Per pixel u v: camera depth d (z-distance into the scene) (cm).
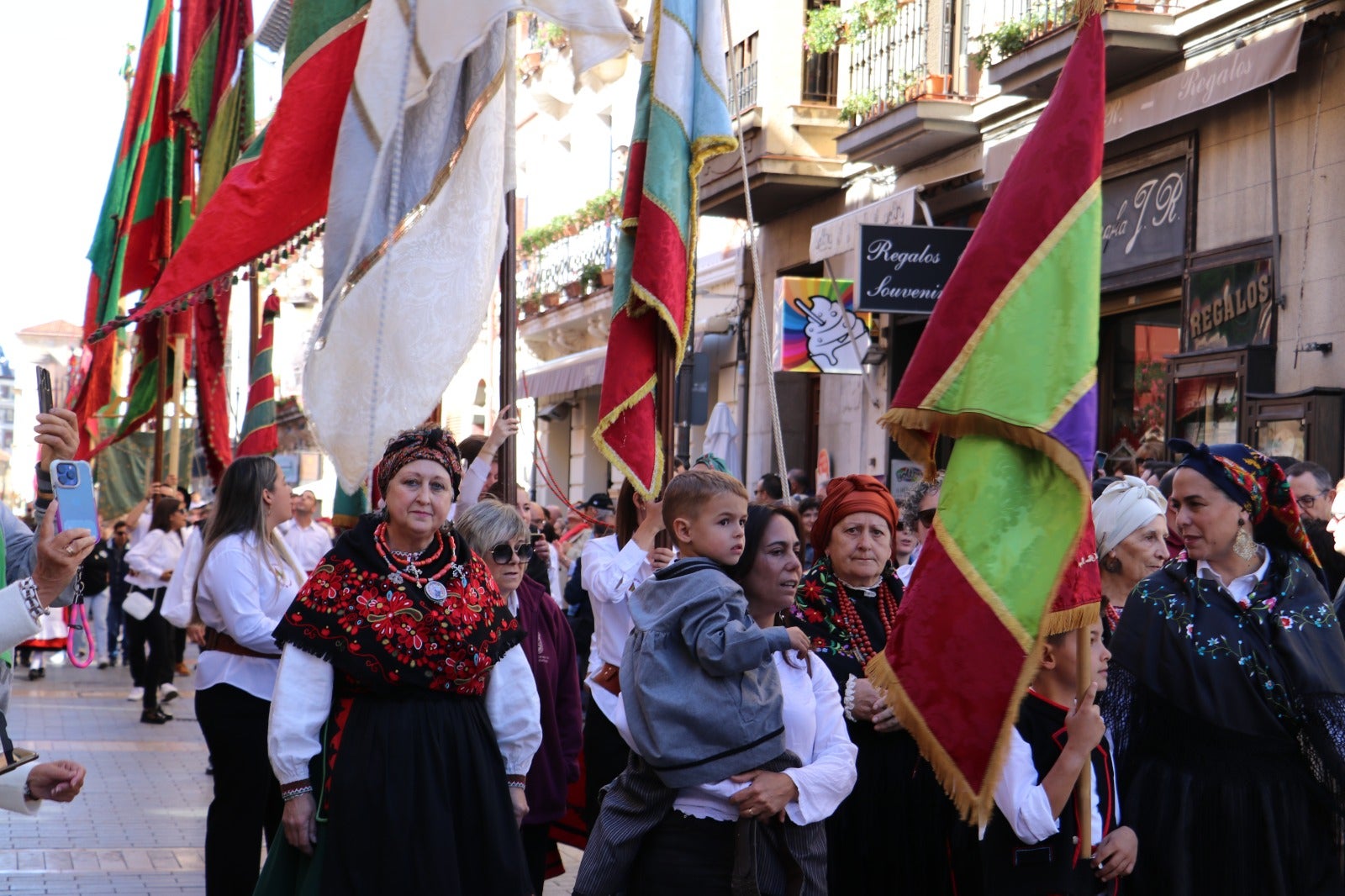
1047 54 1349
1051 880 418
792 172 1866
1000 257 420
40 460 423
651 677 406
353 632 447
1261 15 1191
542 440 3120
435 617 454
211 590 606
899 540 657
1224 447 479
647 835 415
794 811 406
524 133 3288
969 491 415
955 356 421
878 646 495
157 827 878
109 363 1421
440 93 677
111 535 1944
